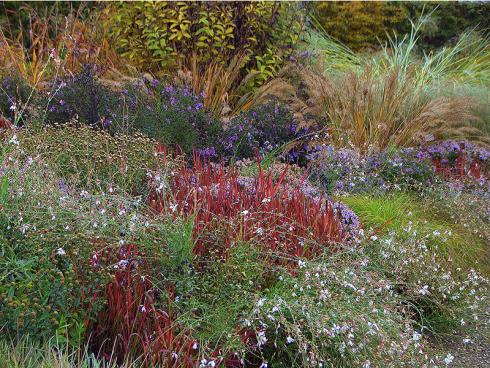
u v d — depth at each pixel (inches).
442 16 566.3
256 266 163.5
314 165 283.0
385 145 329.7
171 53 351.9
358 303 161.6
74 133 223.3
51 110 267.4
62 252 143.7
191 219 166.4
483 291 213.2
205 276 162.4
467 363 182.7
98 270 149.3
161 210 181.0
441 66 439.2
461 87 406.9
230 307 152.6
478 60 490.9
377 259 194.1
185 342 143.8
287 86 333.4
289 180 240.8
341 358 152.9
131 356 144.2
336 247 185.0
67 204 165.8
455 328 198.2
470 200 268.2
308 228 186.5
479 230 251.1
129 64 358.3
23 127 251.3
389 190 277.0
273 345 154.8
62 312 141.2
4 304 136.1
